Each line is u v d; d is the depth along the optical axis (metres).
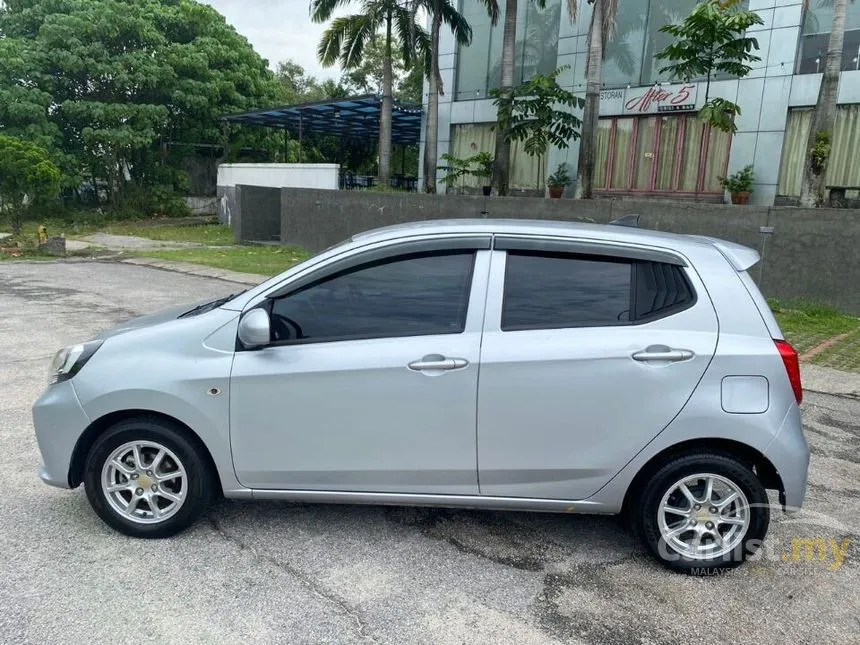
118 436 3.52
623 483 3.39
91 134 26.88
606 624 3.02
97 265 16.56
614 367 3.30
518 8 19.97
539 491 3.45
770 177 15.86
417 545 3.66
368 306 3.50
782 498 3.35
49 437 3.59
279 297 3.55
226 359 3.47
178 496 3.59
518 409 3.34
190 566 3.38
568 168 19.17
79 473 3.71
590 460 3.37
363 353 3.40
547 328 3.38
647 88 17.44
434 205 16.69
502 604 3.15
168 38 31.11
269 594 3.17
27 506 3.97
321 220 19.33
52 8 27.92
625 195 18.27
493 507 3.51
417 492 3.51
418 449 3.43
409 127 31.22
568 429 3.35
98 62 27.39
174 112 30.64
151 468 3.58
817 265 10.90
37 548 3.51
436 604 3.13
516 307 3.42
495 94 17.62
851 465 5.02
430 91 20.08
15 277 13.93
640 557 3.60
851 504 4.33
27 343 7.96
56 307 10.44
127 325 3.96
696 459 3.34
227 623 2.95
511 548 3.66
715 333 3.33
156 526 3.60
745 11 15.64
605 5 15.27
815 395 6.80
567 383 3.31
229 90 31.19
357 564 3.45
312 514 3.98
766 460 3.29
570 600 3.19
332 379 3.39
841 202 14.69
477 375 3.33
